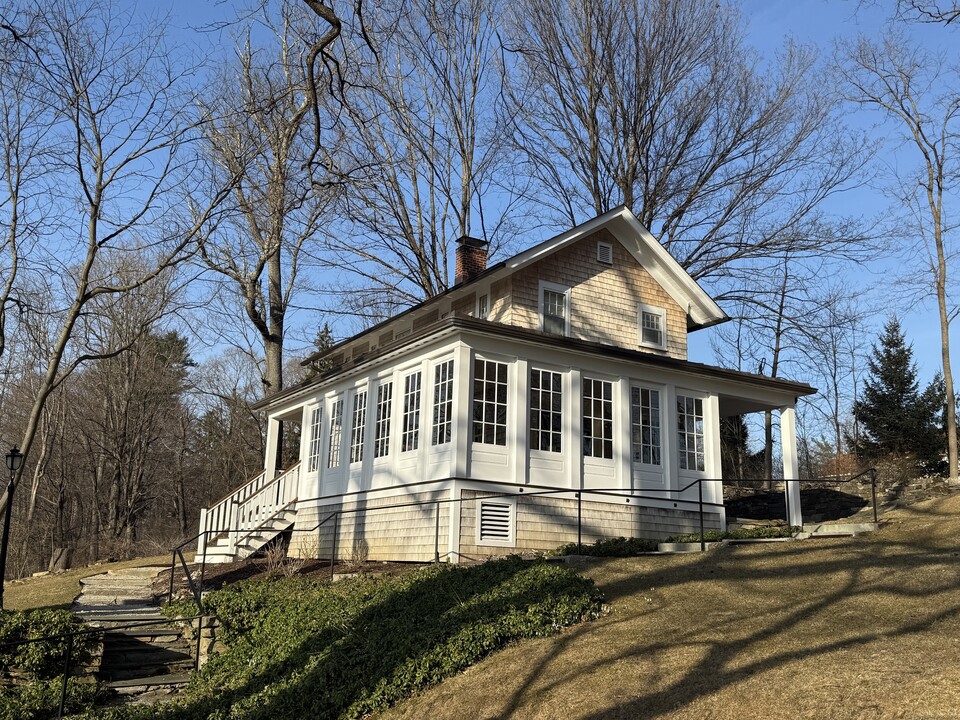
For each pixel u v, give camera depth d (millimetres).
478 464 14938
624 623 9789
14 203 16109
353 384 18922
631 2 28453
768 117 28750
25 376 37969
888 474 31016
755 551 13039
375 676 9273
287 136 18016
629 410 17141
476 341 15281
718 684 7465
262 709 9477
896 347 37562
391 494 16484
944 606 9164
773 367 40844
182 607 13766
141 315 34531
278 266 29531
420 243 29969
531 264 18859
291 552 20078
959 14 12906
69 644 10641
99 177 16125
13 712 10234
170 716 10148
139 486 37594
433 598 11102
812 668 7445
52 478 40531
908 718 6160
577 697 7781
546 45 29266
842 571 11203
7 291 16203
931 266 30188
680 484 17641
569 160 30625
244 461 44500
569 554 13836
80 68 15586
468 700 8375
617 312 20016
